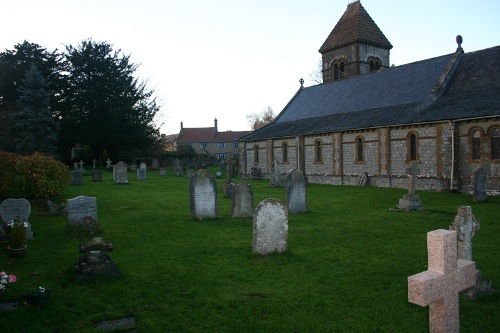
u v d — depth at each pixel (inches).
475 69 1101.7
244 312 258.8
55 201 701.3
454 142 951.6
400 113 1140.5
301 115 1647.4
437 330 194.9
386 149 1123.9
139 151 2469.2
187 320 248.7
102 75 2213.3
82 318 252.7
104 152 2370.8
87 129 2169.0
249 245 430.0
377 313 254.5
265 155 1612.9
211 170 2119.8
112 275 322.3
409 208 653.9
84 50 2176.4
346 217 596.7
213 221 567.5
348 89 1520.7
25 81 1900.8
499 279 308.7
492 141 896.9
